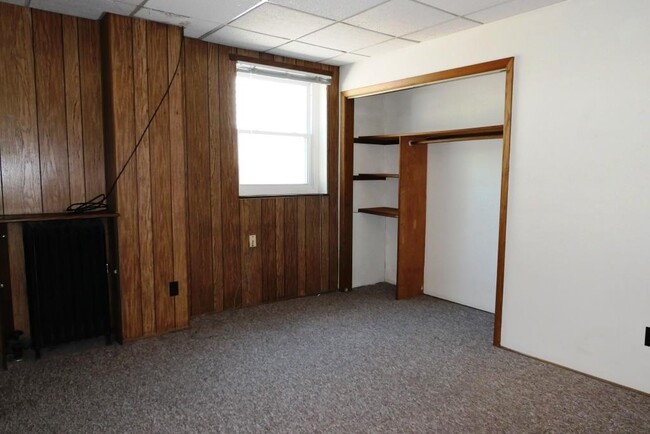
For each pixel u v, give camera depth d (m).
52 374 2.76
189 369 2.86
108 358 3.01
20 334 3.00
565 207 2.85
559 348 2.94
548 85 2.88
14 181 3.04
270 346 3.25
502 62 3.11
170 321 3.50
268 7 2.91
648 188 2.51
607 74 2.62
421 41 3.65
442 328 3.66
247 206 4.11
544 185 2.94
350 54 4.08
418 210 4.55
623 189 2.60
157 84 3.28
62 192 3.22
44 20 3.07
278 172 4.40
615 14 2.57
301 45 3.79
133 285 3.29
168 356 3.05
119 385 2.63
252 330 3.57
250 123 4.17
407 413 2.37
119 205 3.19
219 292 4.01
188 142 3.71
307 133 4.56
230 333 3.50
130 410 2.37
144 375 2.77
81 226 3.04
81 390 2.57
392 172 5.00
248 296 4.20
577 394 2.58
